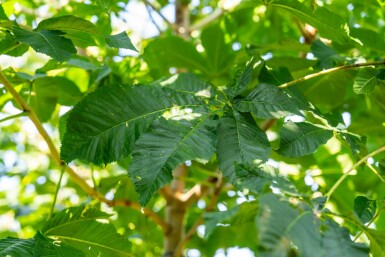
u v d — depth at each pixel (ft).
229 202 4.36
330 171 3.77
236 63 3.60
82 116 2.44
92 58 3.87
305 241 1.79
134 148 2.33
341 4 4.05
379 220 3.51
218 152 2.34
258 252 1.72
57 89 3.58
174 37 3.79
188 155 2.31
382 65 2.64
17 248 2.46
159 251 5.04
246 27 4.90
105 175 4.39
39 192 4.64
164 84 2.68
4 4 3.45
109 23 3.76
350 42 2.88
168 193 4.03
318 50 3.16
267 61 3.32
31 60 5.13
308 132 2.51
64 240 2.78
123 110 2.47
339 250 1.90
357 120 3.95
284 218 1.82
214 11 5.28
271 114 2.45
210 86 2.63
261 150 2.36
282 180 2.12
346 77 3.36
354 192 3.74
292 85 2.73
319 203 2.01
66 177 4.82
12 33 2.50
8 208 4.81
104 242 2.83
